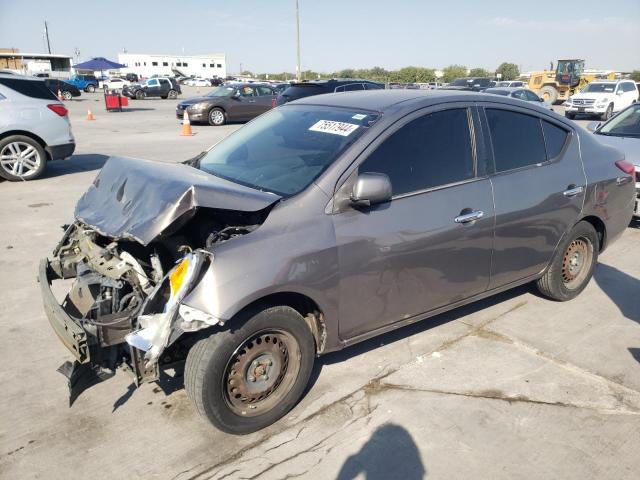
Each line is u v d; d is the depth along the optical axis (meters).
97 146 13.57
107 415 3.21
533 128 4.20
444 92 3.91
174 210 2.76
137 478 2.73
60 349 3.92
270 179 3.34
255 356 2.96
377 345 4.01
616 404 3.34
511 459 2.87
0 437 3.00
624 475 2.77
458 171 3.66
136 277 3.07
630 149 6.88
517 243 4.03
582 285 4.79
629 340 4.13
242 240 2.83
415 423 3.15
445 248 3.56
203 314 2.64
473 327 4.30
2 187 8.87
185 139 15.43
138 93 38.72
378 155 3.30
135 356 2.75
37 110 9.27
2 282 5.02
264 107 21.45
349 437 3.03
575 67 31.25
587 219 4.66
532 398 3.39
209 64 92.62
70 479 2.72
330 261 3.05
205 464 2.83
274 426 3.12
